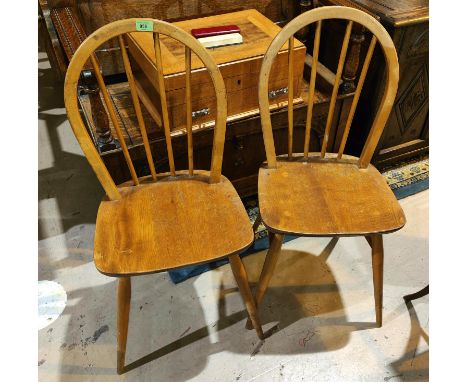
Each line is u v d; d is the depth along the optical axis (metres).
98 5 1.29
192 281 1.35
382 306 1.24
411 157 1.87
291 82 1.02
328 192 1.05
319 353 1.17
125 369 1.12
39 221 1.56
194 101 1.18
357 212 1.00
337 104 1.44
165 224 0.96
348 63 1.34
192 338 1.20
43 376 1.11
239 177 1.51
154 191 1.06
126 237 0.93
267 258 1.07
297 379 1.11
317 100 1.39
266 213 0.99
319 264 1.41
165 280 1.36
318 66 1.56
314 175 1.11
